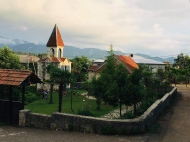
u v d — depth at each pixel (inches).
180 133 471.8
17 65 1514.5
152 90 983.0
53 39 1980.8
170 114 693.3
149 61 2266.2
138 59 2276.1
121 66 620.4
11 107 540.1
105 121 447.8
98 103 916.0
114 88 570.6
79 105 1090.7
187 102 1000.9
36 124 506.3
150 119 527.5
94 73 1616.6
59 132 463.5
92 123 455.8
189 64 2783.0
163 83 1251.2
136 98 581.9
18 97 904.3
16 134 448.1
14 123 534.9
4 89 832.3
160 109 690.2
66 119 478.0
